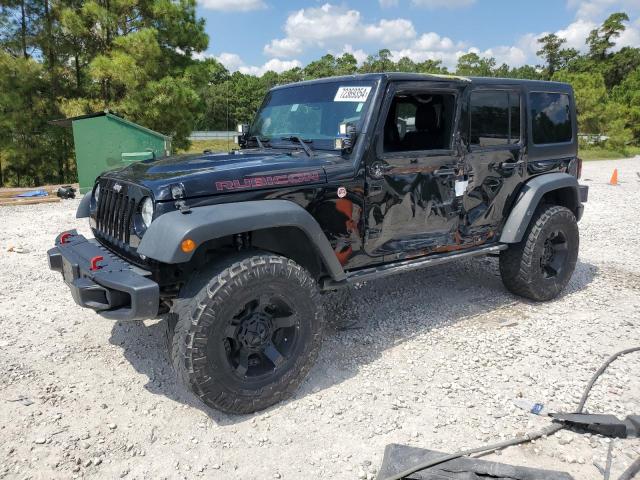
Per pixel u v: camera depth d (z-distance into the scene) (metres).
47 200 10.83
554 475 2.54
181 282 3.24
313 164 3.49
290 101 4.34
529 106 4.71
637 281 5.74
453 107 4.09
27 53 17.30
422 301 5.07
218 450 2.86
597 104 32.31
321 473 2.68
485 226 4.56
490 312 4.80
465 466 2.63
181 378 2.96
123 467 2.71
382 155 3.71
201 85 18.59
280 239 3.51
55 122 13.65
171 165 3.49
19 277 5.66
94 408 3.23
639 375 3.64
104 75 15.87
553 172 5.06
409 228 3.99
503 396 3.38
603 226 8.70
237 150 4.30
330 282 3.66
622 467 2.70
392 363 3.82
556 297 5.18
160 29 17.64
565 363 3.81
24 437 2.92
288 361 3.22
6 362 3.76
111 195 3.47
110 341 4.13
